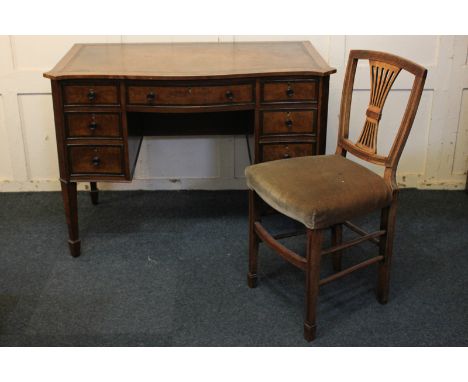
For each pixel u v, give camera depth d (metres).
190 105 2.59
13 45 3.13
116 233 3.01
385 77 2.28
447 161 3.44
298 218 2.14
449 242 2.94
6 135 3.31
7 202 3.31
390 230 2.35
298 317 2.39
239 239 2.95
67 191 2.70
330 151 3.43
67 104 2.57
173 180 3.44
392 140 3.39
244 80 2.57
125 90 2.56
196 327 2.33
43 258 2.79
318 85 2.60
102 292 2.54
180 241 2.94
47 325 2.34
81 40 3.13
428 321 2.37
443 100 3.30
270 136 2.67
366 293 2.55
